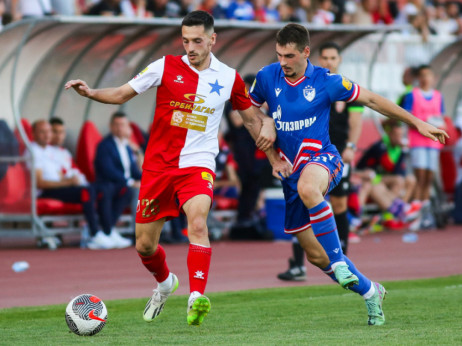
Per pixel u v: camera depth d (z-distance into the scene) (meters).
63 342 14.68
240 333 15.66
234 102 17.19
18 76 34.72
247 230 37.12
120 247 33.97
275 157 17.47
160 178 16.47
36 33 33.56
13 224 33.53
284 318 17.59
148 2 40.56
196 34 16.27
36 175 33.81
